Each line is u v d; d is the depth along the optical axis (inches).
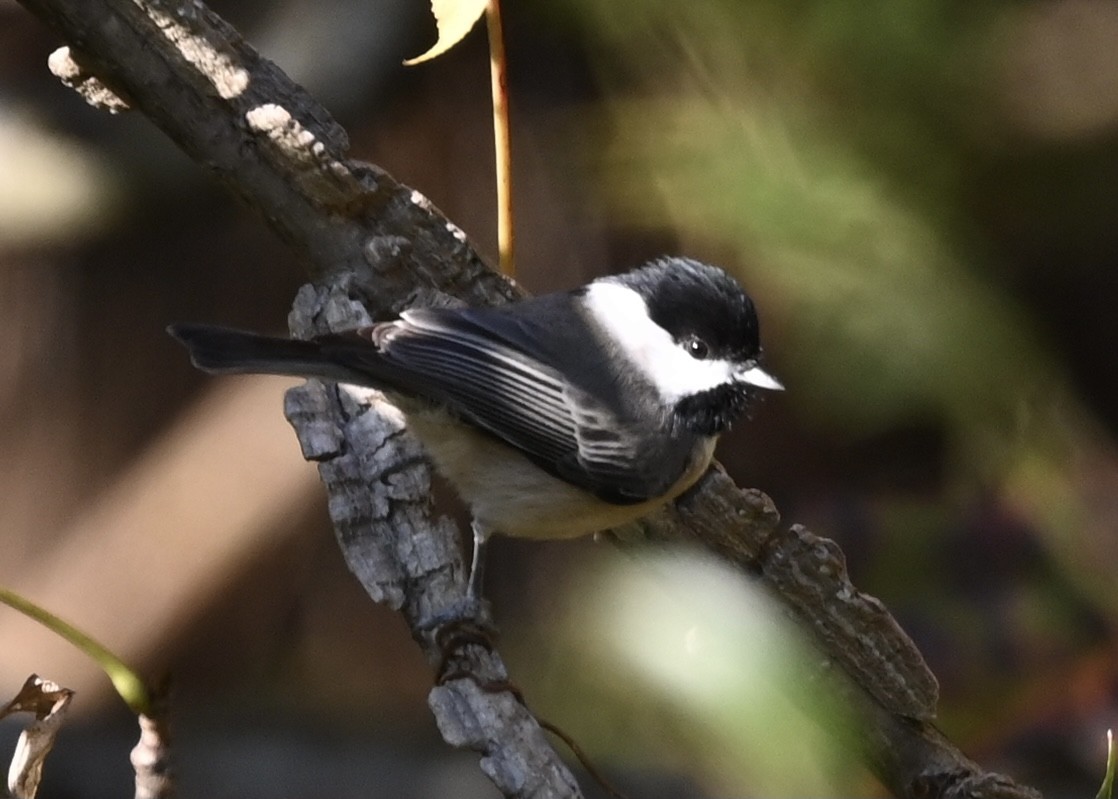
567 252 346.9
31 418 404.2
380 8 361.4
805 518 330.6
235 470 380.2
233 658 378.6
